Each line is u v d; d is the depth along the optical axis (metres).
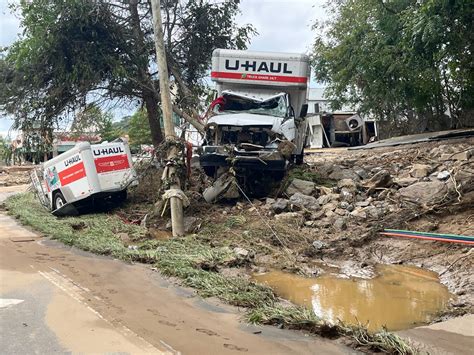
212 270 6.46
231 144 9.45
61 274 6.02
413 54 10.45
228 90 10.97
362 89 19.50
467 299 5.23
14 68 13.20
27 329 4.18
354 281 6.10
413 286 5.83
